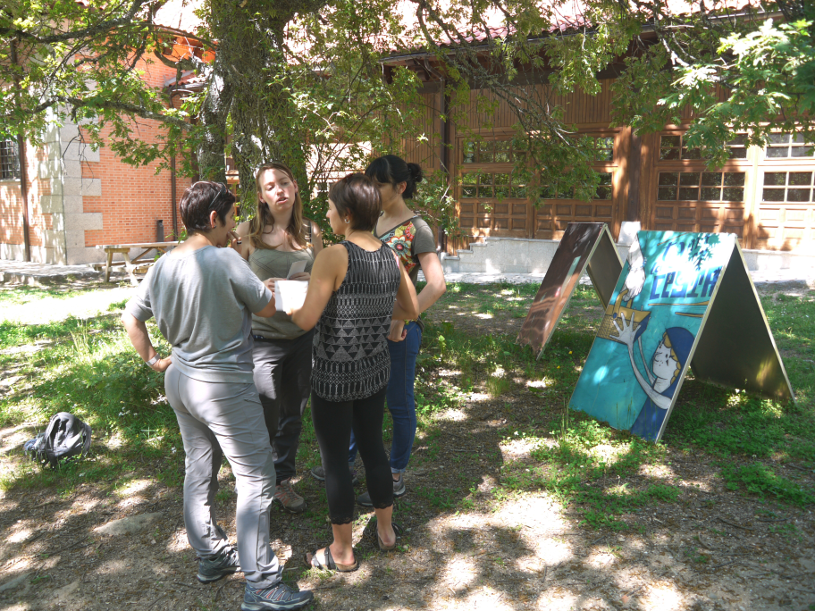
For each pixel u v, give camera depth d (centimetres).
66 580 282
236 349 254
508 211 1386
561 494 347
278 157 550
